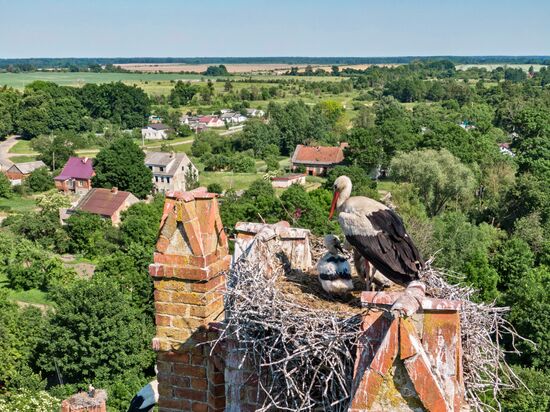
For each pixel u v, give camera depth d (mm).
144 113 158750
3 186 88750
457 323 4980
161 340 7496
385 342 4848
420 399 4746
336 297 6949
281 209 51938
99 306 32562
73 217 64062
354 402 4926
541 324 30359
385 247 6582
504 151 84812
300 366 5652
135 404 9180
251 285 6469
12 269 49219
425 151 60188
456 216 46062
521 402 22562
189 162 92562
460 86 182750
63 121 137375
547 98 133250
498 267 43062
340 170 73500
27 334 34938
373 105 174625
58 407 26938
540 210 53281
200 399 7449
